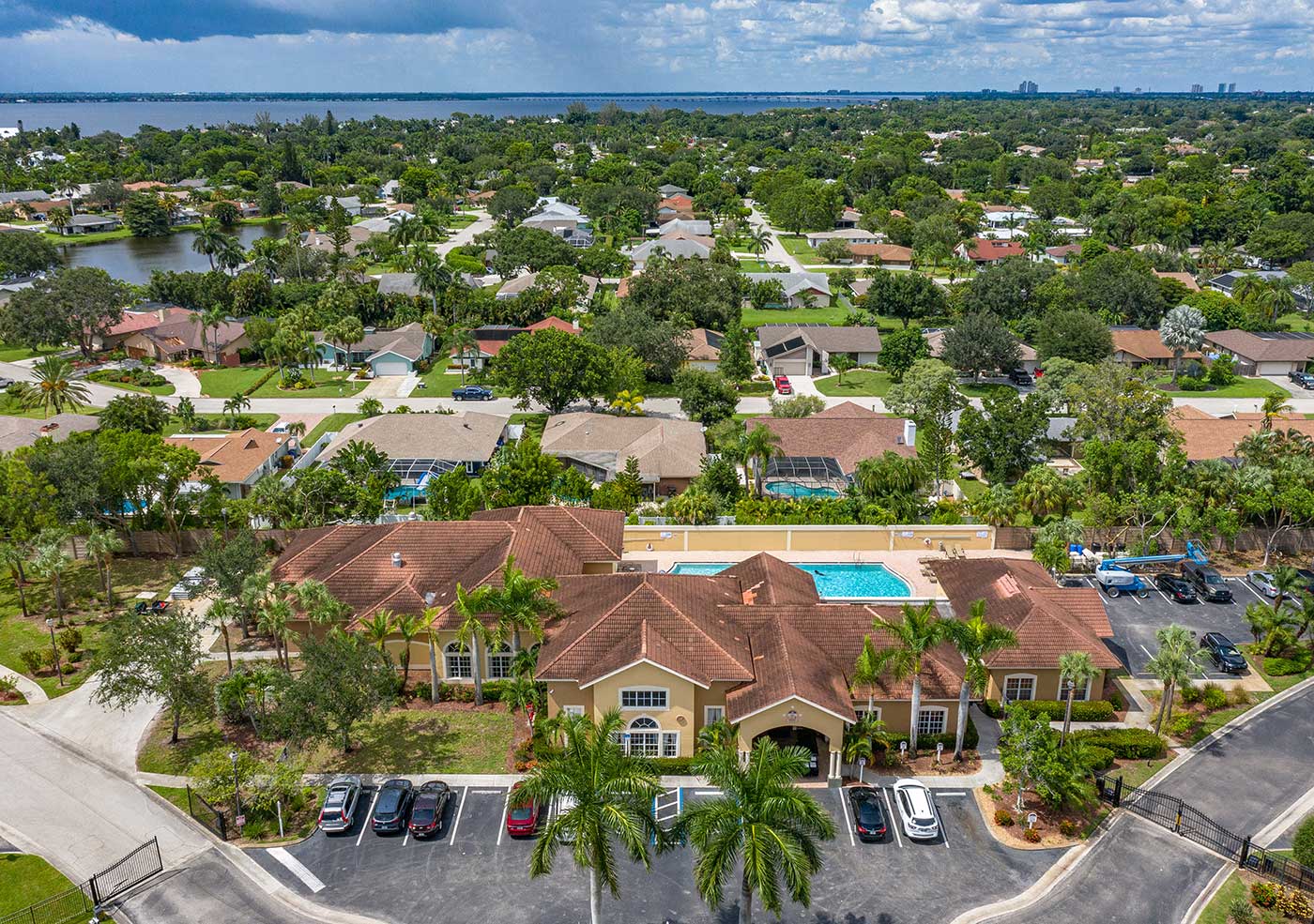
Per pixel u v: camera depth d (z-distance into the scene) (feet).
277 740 166.50
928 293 482.69
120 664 159.33
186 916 128.47
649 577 181.68
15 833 145.59
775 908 108.58
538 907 130.11
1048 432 324.80
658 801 151.23
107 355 454.81
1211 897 132.67
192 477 282.15
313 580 190.29
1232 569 237.25
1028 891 133.28
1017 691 176.65
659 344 399.85
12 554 210.79
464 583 186.70
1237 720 176.45
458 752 163.53
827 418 313.94
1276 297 476.13
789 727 163.43
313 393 400.67
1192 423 316.40
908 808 147.95
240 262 580.71
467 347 418.92
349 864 138.51
